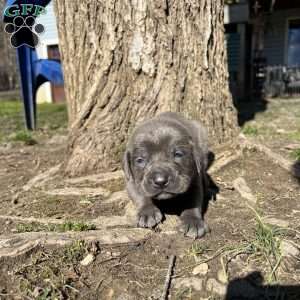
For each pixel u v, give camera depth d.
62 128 1.15
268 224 0.40
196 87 0.57
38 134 1.05
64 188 0.52
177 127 0.43
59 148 0.81
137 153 0.41
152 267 0.34
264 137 0.81
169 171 0.39
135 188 0.43
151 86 0.56
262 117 1.16
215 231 0.39
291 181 0.51
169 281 0.32
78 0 0.54
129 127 0.56
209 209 0.44
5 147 0.88
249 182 0.51
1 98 2.51
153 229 0.39
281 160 0.55
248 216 0.42
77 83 0.57
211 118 0.58
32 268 0.34
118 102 0.56
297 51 2.00
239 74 1.92
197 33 0.56
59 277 0.33
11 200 0.50
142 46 0.54
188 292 0.31
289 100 1.70
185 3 0.54
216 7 0.57
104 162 0.55
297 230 0.39
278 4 1.81
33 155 0.76
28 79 1.09
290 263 0.34
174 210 0.43
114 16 0.53
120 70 0.55
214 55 0.58
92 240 0.36
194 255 0.35
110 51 0.54
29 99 1.11
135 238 0.37
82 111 0.56
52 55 2.05
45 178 0.56
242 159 0.56
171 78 0.56
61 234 0.37
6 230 0.42
